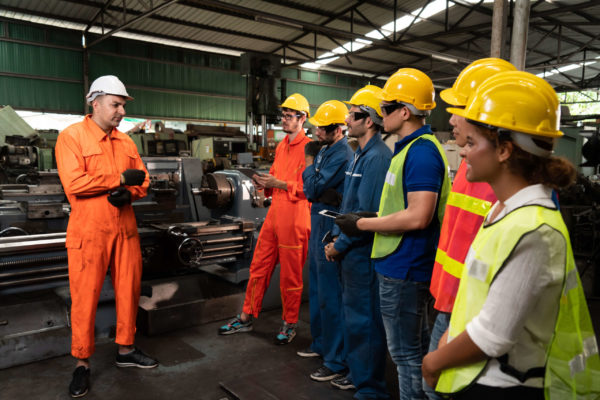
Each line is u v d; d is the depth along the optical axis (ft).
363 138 5.86
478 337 2.23
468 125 2.49
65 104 33.78
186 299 9.16
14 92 31.68
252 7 31.50
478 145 2.43
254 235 9.93
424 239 4.58
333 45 40.11
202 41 37.78
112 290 8.32
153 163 11.02
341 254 5.76
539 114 2.27
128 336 7.02
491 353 2.20
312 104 46.32
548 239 2.12
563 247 2.15
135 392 6.48
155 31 35.32
